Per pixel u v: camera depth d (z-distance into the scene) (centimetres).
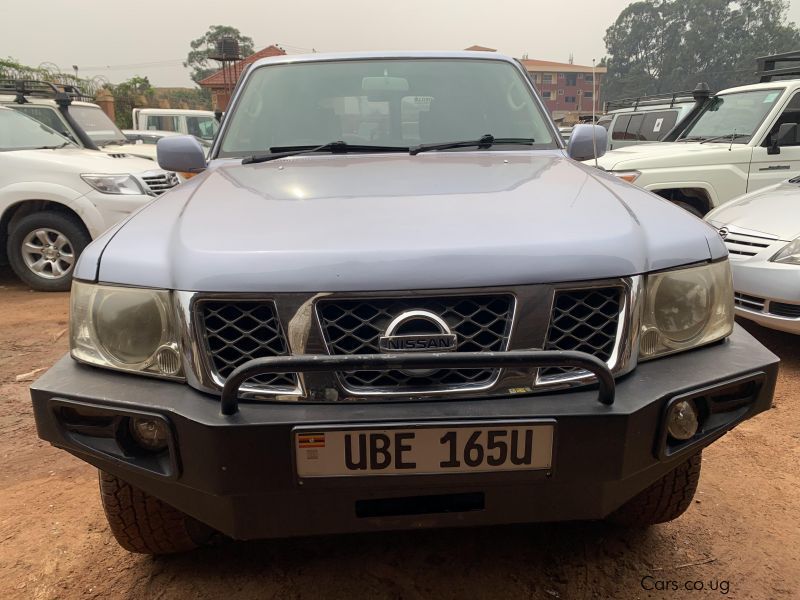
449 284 151
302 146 278
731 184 635
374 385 155
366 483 149
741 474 266
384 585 201
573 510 160
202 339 155
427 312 151
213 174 243
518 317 154
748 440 295
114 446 161
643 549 217
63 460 287
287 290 151
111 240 177
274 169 243
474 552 216
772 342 427
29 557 219
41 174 590
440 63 308
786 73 743
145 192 609
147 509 192
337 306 153
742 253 396
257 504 154
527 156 262
